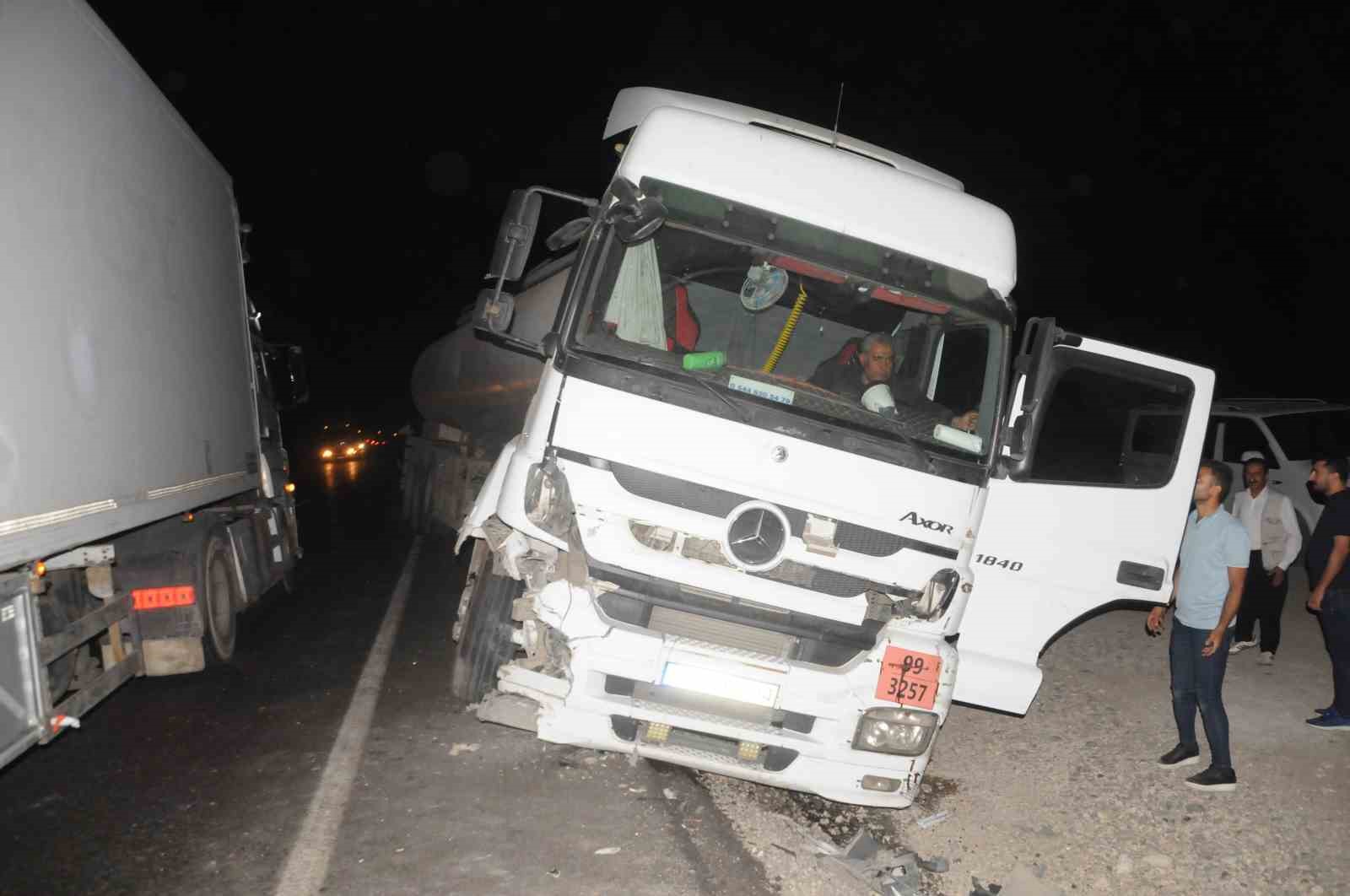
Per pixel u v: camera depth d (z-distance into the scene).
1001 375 4.70
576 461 4.31
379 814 4.58
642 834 4.59
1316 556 6.53
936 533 4.49
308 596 9.32
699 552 4.37
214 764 5.13
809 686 4.42
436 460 12.70
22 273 3.83
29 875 3.96
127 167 5.17
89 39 4.63
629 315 4.44
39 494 3.95
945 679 4.56
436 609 8.84
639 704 4.41
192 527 6.73
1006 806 5.49
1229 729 6.55
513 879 4.08
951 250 4.70
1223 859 4.96
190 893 3.87
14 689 3.85
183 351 6.23
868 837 4.75
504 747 5.46
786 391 4.43
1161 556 5.51
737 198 4.55
